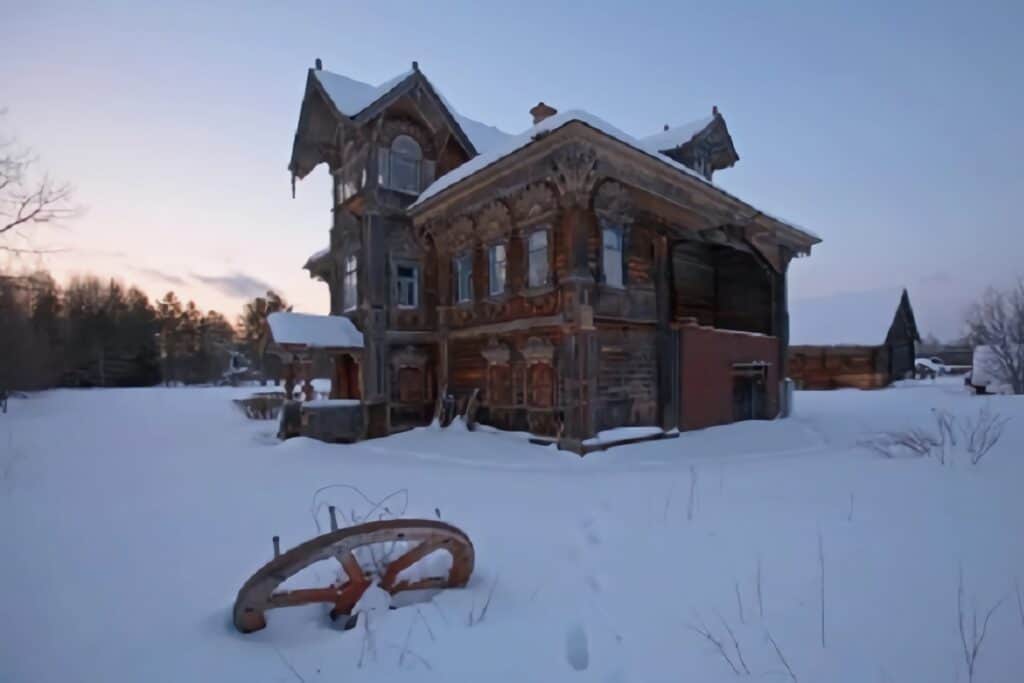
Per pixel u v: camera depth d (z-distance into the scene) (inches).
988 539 201.9
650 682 119.9
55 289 1870.1
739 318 702.5
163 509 267.1
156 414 900.6
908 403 803.4
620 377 505.7
